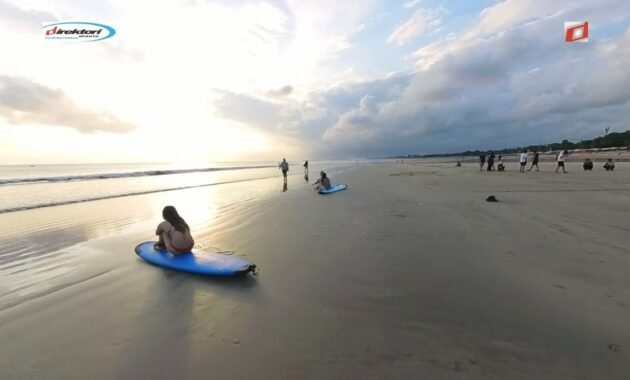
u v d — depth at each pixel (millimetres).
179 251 5020
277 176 31000
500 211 8352
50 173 34844
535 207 8750
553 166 33688
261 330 3004
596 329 2855
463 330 2922
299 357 2580
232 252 5520
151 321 3219
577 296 3494
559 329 2877
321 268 4625
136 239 6629
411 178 22297
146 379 2365
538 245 5340
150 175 33906
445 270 4395
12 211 10305
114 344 2828
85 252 5656
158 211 10250
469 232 6340
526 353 2557
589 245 5258
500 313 3203
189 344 2799
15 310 3510
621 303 3305
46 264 5035
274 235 6648
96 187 18922
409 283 4008
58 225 8102
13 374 2449
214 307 3492
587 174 20938
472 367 2408
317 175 30688
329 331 2965
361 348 2688
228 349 2715
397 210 9070
